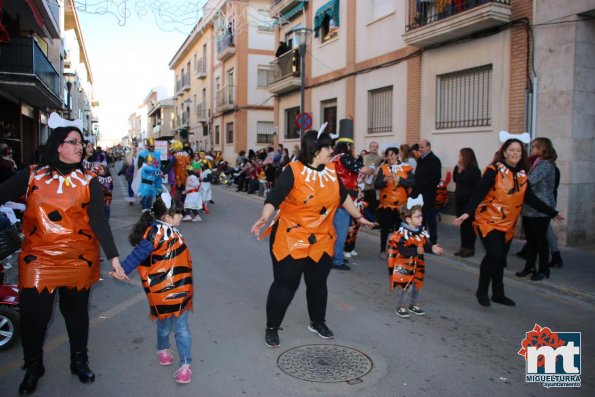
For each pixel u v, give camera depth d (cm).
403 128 1341
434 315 542
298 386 371
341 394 360
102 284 642
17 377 386
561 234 916
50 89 1869
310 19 1866
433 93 1223
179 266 375
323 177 432
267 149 2134
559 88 916
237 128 3012
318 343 455
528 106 970
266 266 755
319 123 1817
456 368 407
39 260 346
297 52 1909
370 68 1477
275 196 421
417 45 1216
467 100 1143
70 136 350
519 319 534
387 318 529
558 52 917
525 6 975
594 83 918
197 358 420
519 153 550
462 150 841
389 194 800
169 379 382
